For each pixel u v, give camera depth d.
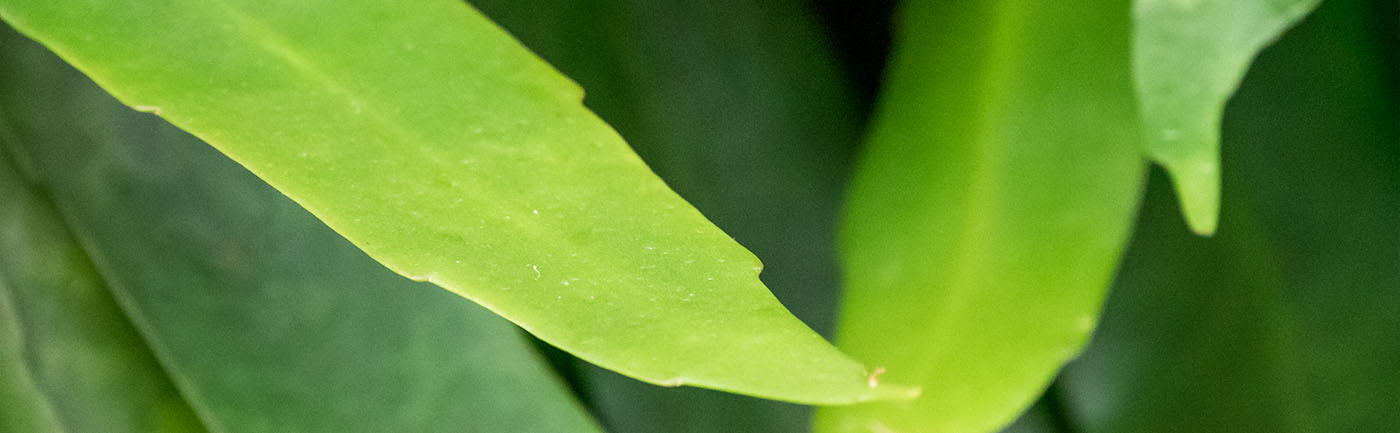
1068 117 0.51
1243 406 0.59
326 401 0.58
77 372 0.58
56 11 0.43
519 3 0.57
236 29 0.43
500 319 0.58
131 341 0.59
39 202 0.58
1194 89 0.47
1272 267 0.59
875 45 0.62
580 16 0.58
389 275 0.58
